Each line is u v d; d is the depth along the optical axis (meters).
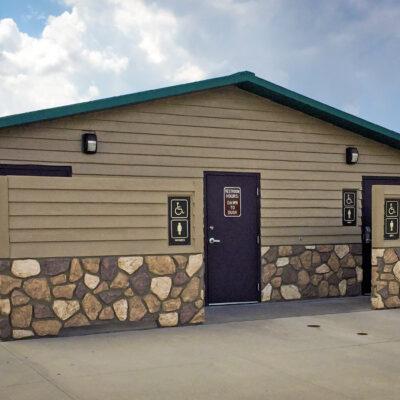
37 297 7.32
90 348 6.86
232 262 10.48
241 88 10.56
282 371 6.00
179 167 10.03
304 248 11.07
